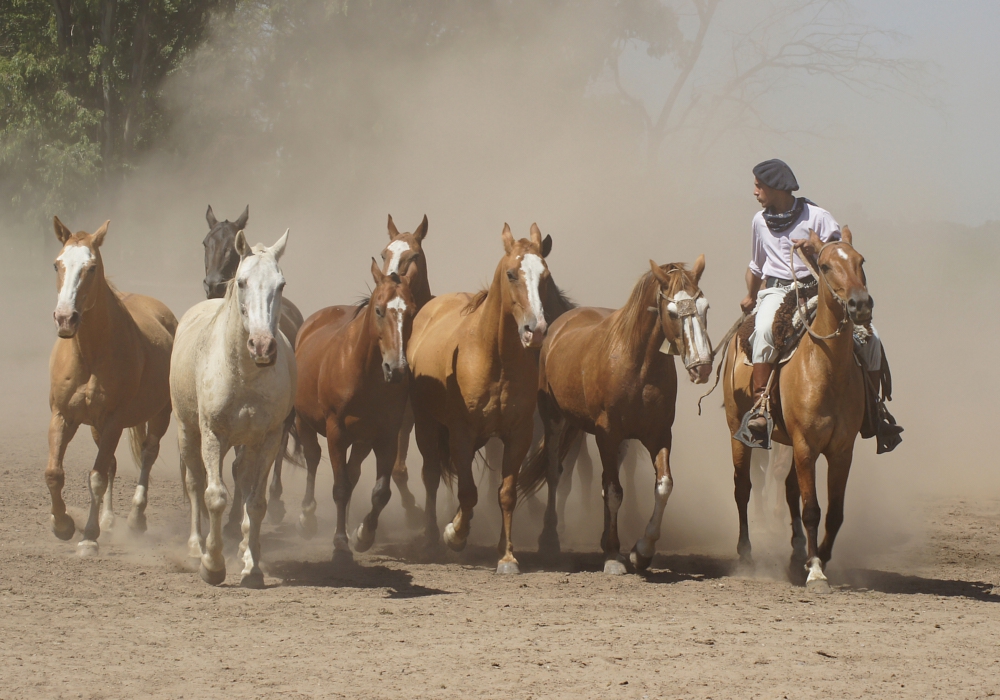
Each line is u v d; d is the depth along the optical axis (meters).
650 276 10.49
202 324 10.38
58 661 6.96
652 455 10.87
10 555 10.55
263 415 9.57
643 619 8.39
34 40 40.44
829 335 9.62
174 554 11.05
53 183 37.69
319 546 12.20
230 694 6.32
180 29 43.78
